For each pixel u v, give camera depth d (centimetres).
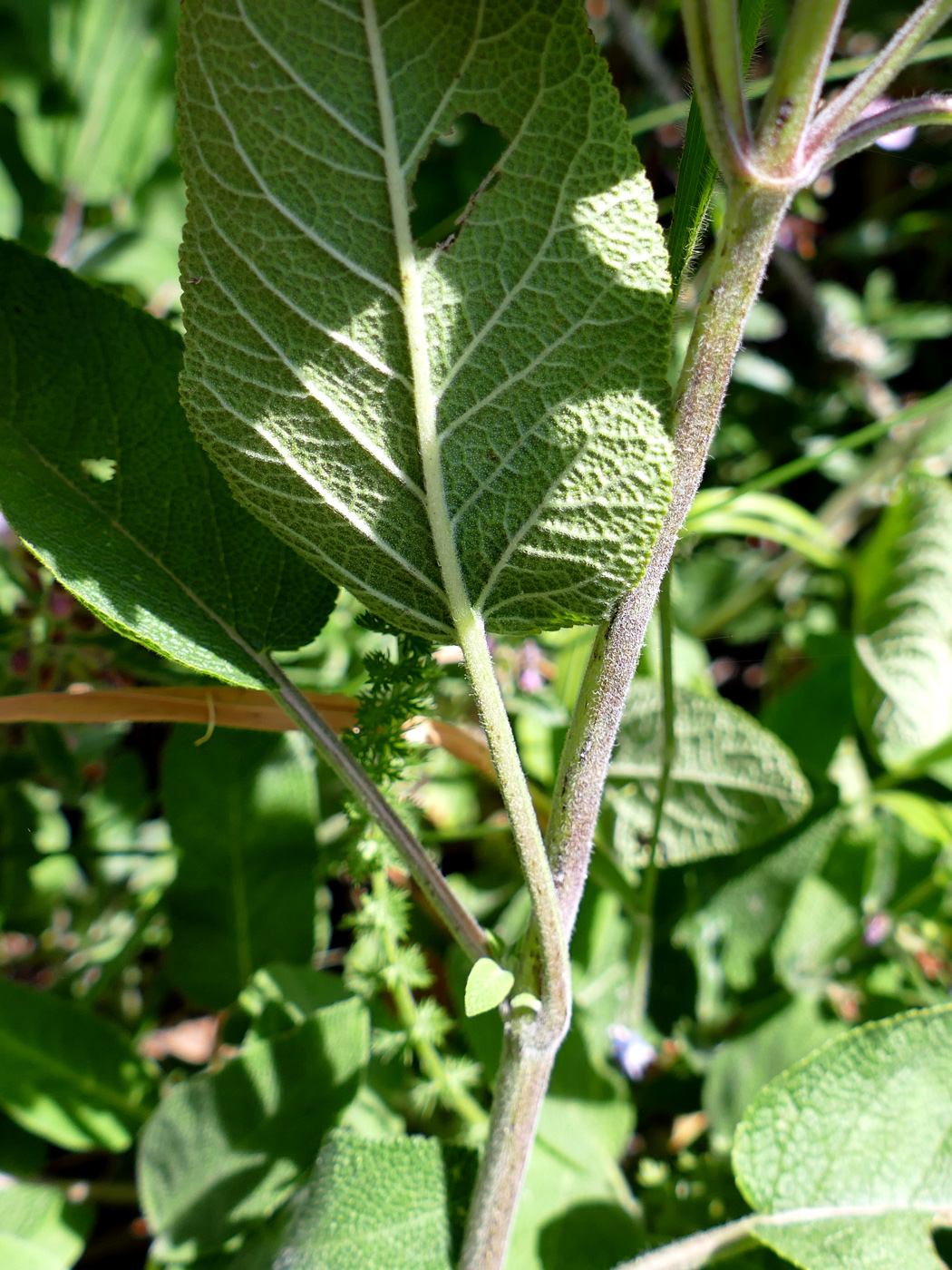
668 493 10
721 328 10
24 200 29
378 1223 14
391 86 9
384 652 15
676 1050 23
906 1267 14
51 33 31
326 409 10
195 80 9
